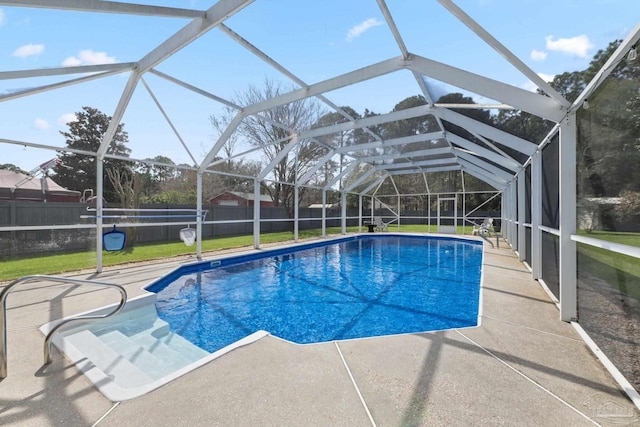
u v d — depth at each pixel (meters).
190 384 2.08
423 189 15.72
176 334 3.79
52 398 1.92
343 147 9.71
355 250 10.97
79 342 2.90
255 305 4.90
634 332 2.04
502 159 7.21
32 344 2.70
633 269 2.08
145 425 1.69
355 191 15.24
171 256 7.80
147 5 3.11
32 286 4.75
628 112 2.04
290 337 3.74
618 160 2.22
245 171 9.99
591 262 2.80
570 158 3.15
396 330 3.92
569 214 3.20
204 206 12.39
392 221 17.56
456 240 13.02
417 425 1.68
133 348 3.24
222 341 3.61
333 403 1.88
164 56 4.09
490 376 2.17
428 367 2.30
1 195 6.88
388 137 8.34
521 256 7.13
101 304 3.84
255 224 9.53
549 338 2.82
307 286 6.08
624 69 2.04
